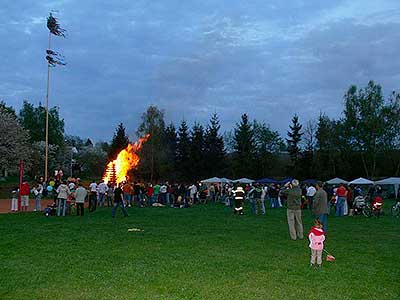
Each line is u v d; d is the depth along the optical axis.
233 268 10.88
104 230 18.55
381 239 16.84
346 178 76.31
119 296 8.34
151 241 15.32
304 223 23.38
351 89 75.31
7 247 13.91
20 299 8.13
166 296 8.34
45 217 24.94
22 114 104.94
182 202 37.09
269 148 91.19
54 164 81.00
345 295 8.66
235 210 28.94
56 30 48.31
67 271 10.40
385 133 73.75
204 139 81.62
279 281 9.67
